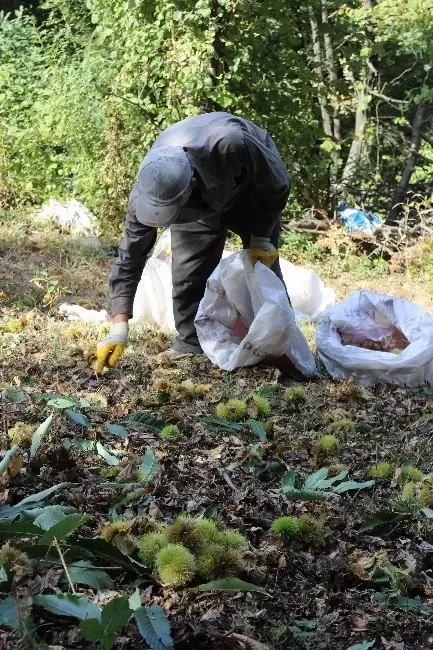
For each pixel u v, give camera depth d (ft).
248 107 40.06
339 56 47.78
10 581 9.30
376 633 9.54
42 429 13.09
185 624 8.87
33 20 48.70
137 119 40.55
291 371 21.30
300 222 41.96
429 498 12.93
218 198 18.48
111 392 18.35
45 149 45.60
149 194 17.38
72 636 8.56
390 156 51.47
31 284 28.99
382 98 47.78
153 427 15.34
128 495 11.97
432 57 47.70
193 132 18.45
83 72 43.65
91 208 42.50
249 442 15.67
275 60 39.78
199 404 17.89
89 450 14.07
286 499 12.75
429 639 9.46
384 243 39.78
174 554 9.62
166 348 23.16
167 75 38.78
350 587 10.64
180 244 21.89
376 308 23.16
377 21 44.50
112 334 19.19
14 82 46.68
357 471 14.67
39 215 41.11
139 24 39.29
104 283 31.27
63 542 9.88
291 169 41.52
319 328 22.84
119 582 9.92
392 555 11.53
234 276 21.35
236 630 9.05
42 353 20.94
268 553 10.66
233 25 38.14
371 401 19.51
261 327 20.58
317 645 9.18
